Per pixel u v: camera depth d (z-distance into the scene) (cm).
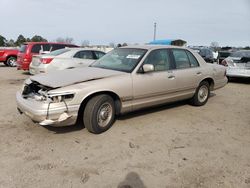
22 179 322
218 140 464
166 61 581
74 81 447
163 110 639
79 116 484
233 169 362
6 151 393
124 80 487
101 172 345
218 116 609
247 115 625
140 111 619
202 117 596
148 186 317
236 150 424
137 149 416
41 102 420
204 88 686
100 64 576
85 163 367
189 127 526
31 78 486
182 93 618
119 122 534
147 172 348
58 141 435
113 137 459
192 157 395
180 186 319
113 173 343
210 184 324
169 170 355
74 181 322
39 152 394
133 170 352
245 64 1099
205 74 667
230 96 852
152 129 505
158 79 543
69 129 486
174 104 702
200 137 475
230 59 1129
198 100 675
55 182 319
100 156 389
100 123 469
